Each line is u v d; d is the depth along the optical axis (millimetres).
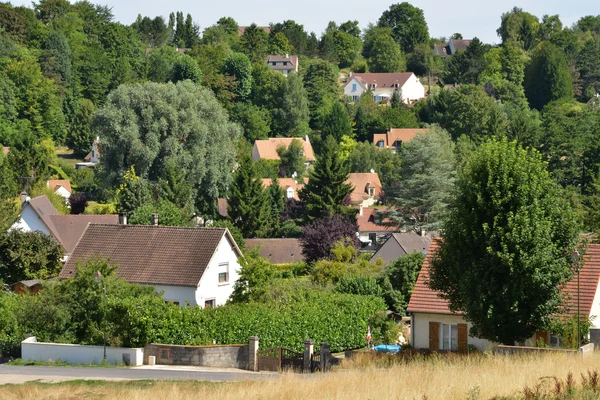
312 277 144750
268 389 61812
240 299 104938
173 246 124000
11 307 102250
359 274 136125
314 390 59906
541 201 79250
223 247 124312
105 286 97875
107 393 69688
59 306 97500
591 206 182500
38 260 137000
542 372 60188
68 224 157625
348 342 106500
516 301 77500
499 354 73312
